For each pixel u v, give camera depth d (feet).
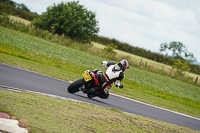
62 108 77.92
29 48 265.13
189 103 218.79
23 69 150.41
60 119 65.41
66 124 62.80
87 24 547.08
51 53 282.97
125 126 77.71
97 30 557.74
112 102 128.67
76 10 537.65
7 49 221.05
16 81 110.42
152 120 103.60
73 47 453.17
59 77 160.25
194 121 142.10
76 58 307.58
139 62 476.95
